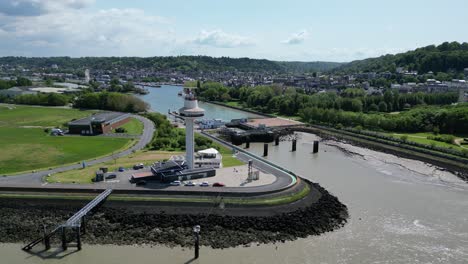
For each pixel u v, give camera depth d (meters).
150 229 75.88
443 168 129.38
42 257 65.69
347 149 158.38
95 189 88.50
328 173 121.12
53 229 74.19
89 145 140.25
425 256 68.00
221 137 174.75
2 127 175.88
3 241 71.50
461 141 165.62
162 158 120.06
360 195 100.00
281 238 74.00
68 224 68.00
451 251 70.06
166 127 168.75
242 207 84.31
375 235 76.12
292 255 67.50
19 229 75.69
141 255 66.62
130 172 103.31
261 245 71.38
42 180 95.50
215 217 79.75
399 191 104.31
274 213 82.62
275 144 168.25
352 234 76.50
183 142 142.38
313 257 66.81
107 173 99.06
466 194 102.75
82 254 66.81
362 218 84.56
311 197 91.81
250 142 174.12
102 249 68.69
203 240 72.31
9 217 80.00
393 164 134.75
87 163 113.81
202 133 174.38
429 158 141.75
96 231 74.88
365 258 66.75
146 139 153.88
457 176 120.44
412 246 71.75
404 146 157.75
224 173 104.50
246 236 74.12
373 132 184.50
